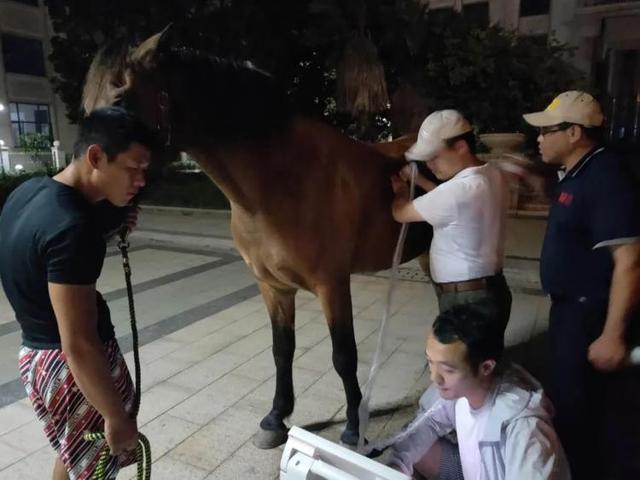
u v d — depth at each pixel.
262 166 1.85
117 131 1.21
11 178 11.21
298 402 2.66
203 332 3.65
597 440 1.83
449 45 7.93
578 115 1.64
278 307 2.27
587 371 1.74
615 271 1.59
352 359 2.14
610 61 14.47
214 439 2.34
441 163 1.89
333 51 8.20
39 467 2.15
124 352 3.31
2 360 3.23
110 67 1.57
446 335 1.25
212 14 8.71
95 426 1.41
